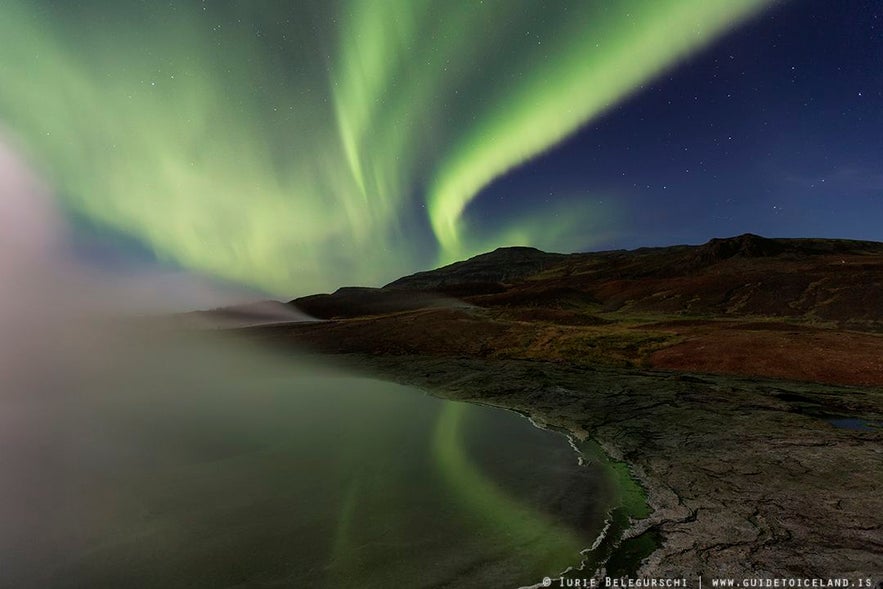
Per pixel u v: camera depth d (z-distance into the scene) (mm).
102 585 9281
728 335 37781
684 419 18891
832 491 11219
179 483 14789
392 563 9578
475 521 11359
